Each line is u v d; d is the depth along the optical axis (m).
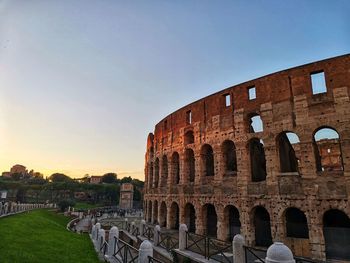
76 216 79.56
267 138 32.75
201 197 39.22
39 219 45.44
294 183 29.64
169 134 49.75
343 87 28.73
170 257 26.72
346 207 26.27
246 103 35.84
